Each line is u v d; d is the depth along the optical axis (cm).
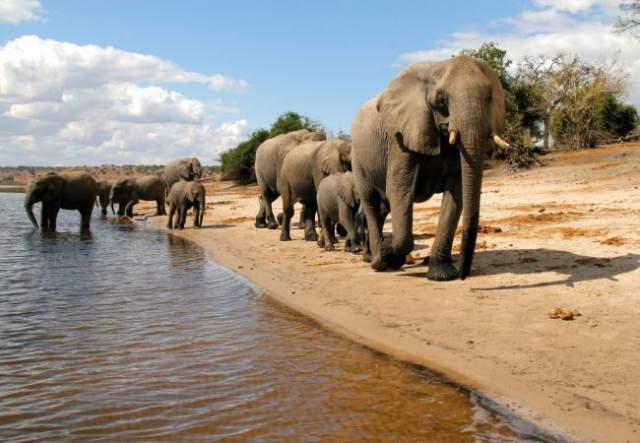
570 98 4694
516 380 622
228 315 986
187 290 1212
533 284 974
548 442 501
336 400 612
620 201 2028
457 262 1203
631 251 1151
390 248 1198
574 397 570
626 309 802
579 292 902
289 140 2172
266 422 565
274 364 730
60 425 569
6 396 644
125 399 629
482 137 927
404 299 974
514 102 4356
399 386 643
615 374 608
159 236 2428
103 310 1048
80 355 786
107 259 1723
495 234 1530
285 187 1886
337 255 1490
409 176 1089
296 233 2078
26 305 1099
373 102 1242
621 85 5100
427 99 1031
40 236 2502
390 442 516
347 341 811
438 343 757
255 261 1514
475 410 575
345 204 1491
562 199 2289
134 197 3853
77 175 2805
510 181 3422
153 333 888
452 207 1067
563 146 4809
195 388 657
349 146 1659
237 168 6494
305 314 968
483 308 874
